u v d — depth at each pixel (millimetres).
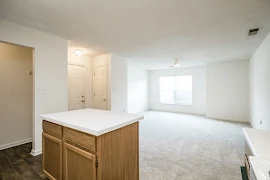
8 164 2271
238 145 3047
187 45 3510
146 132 3957
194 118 5770
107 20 2232
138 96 7281
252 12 1989
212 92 5812
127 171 1573
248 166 1127
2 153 2645
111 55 4340
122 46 3592
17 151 2729
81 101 4414
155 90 7949
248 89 5168
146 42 3311
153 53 4332
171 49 3865
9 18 2146
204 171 2096
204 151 2762
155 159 2453
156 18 2170
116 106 4535
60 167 1603
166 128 4352
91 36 2912
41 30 2588
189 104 6953
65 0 1710
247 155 1206
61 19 2189
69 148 1482
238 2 1755
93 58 4766
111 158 1386
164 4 1802
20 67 3115
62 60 2975
